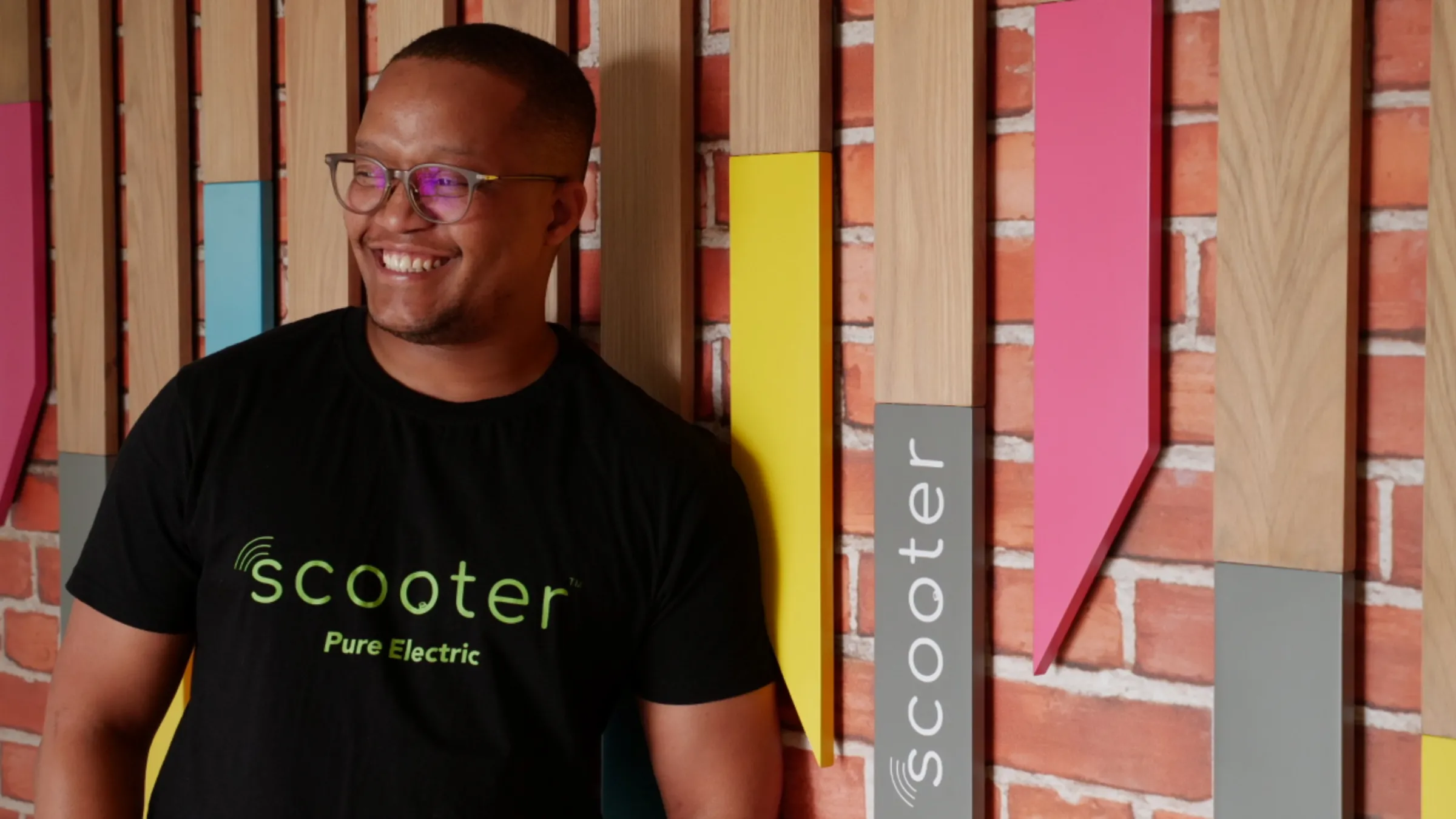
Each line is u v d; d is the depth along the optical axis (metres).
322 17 1.53
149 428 1.27
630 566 1.24
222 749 1.20
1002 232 1.23
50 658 1.79
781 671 1.33
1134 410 1.14
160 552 1.26
